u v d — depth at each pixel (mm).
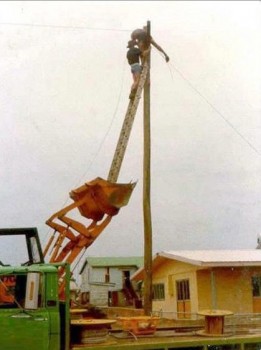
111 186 9398
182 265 19781
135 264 36375
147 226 14266
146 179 14414
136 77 12164
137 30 12906
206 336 8281
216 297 17797
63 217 9203
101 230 9352
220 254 19109
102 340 7688
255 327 10312
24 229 8953
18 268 7312
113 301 30297
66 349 7246
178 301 20297
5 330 7055
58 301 7316
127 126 10891
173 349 7820
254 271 18297
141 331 8328
